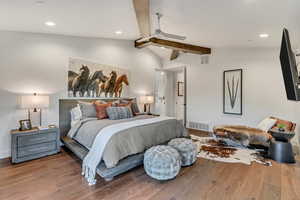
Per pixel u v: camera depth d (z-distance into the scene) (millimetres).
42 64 3455
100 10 2613
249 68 4359
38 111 3424
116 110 3596
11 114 3115
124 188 2094
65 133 3721
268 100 4094
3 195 1940
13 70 3119
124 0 2330
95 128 2814
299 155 3188
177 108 6875
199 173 2480
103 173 2152
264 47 4121
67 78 3809
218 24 3070
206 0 2277
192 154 2721
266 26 2896
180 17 2914
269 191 2029
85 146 2818
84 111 3588
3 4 2168
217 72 4965
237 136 3492
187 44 4562
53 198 1896
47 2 2184
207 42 4332
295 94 1549
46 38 3512
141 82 5559
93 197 1913
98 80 4359
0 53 2982
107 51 4574
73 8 2443
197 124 5461
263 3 2182
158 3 2459
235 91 4609
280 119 3691
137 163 2596
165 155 2262
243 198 1895
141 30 3410
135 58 5332
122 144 2373
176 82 6867
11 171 2527
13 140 2756
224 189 2072
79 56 4008
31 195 1949
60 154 3236
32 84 3334
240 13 2533
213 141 4078
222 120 4895
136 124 2871
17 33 3158
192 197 1911
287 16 2459
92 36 4129
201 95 5344
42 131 3070
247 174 2449
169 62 6176
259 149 3492
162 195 1951
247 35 3457
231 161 2904
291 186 2139
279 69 3945
